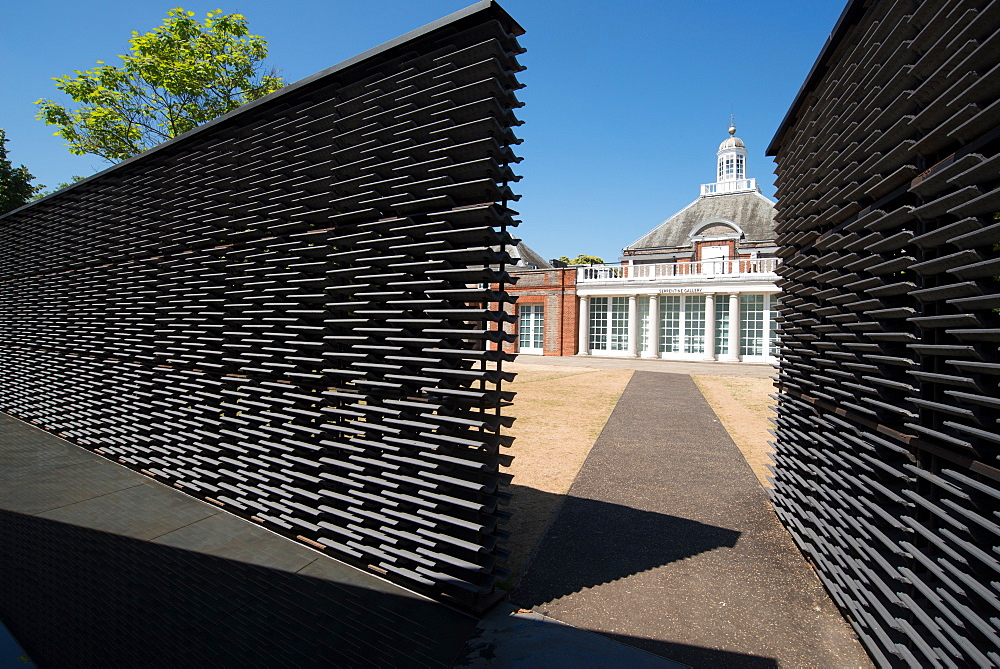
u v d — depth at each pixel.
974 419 1.83
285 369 4.23
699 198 33.97
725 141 36.66
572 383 15.13
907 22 2.24
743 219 31.05
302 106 4.20
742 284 23.50
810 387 3.92
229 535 4.14
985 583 1.88
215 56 18.84
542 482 5.73
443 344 3.30
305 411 3.99
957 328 2.03
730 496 5.25
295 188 4.19
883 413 2.69
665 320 25.91
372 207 3.62
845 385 3.20
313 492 3.98
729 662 2.55
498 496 3.09
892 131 2.41
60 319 7.84
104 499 4.92
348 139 3.81
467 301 3.30
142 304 6.02
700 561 3.74
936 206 2.06
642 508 4.88
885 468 2.56
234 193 4.75
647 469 6.27
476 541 3.08
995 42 1.67
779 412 4.95
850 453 3.17
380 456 3.55
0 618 2.86
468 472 3.18
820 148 3.66
